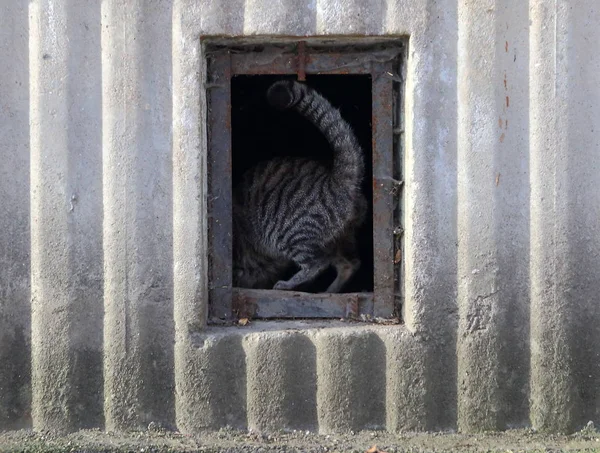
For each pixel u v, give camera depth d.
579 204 3.57
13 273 3.60
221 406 3.61
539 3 3.51
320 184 4.80
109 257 3.58
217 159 3.69
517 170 3.57
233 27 3.48
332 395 3.60
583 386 3.64
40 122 3.53
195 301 3.56
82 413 3.65
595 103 3.55
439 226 3.57
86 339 3.61
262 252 5.00
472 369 3.61
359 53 3.67
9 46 3.53
